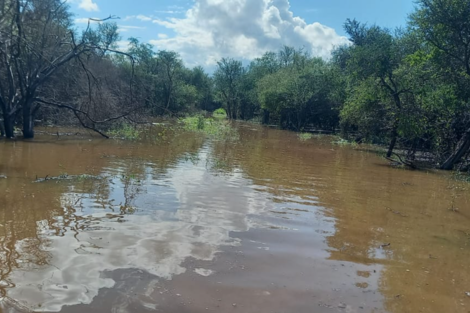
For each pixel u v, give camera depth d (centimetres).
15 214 665
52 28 2114
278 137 3100
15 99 1922
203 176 1102
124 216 681
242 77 7306
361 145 2761
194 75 8288
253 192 935
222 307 402
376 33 3148
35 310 376
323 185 1091
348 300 436
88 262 488
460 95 1811
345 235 661
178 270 480
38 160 1239
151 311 385
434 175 1493
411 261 564
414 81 2031
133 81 2325
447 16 1664
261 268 503
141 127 2838
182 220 679
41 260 487
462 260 580
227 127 3700
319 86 4378
